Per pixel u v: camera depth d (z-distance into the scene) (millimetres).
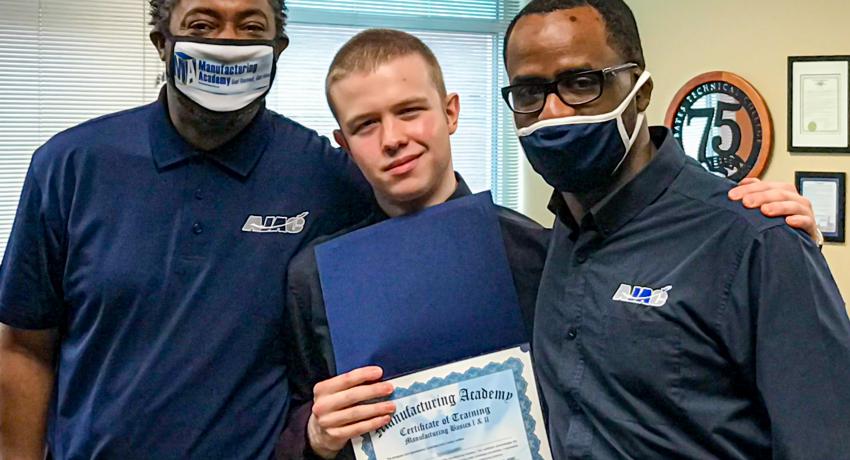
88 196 1445
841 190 3023
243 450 1427
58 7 3232
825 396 1062
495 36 4293
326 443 1275
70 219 1445
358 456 1252
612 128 1217
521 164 4387
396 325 1294
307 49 3846
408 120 1311
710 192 1217
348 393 1244
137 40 3361
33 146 3242
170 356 1403
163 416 1395
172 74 1398
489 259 1334
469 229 1341
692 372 1139
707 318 1131
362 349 1291
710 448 1131
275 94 3793
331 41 3902
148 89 3393
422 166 1323
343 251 1346
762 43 3188
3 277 1491
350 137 1343
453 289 1312
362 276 1326
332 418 1246
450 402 1266
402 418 1258
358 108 1306
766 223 1125
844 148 3006
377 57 1309
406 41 1361
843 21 2986
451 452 1258
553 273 1347
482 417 1266
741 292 1116
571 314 1277
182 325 1411
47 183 1460
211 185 1458
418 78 1313
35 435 1562
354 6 3928
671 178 1252
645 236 1237
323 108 3902
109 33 3318
